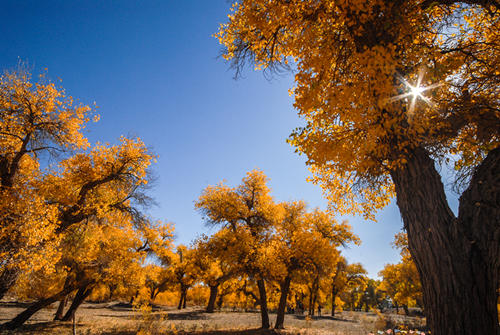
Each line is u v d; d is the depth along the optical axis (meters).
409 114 3.60
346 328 17.38
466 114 4.05
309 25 4.16
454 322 2.90
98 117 12.11
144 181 13.51
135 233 17.14
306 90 3.86
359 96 3.47
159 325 8.64
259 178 19.02
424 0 3.89
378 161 4.08
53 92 10.95
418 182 3.50
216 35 6.06
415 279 28.97
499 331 2.79
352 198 6.12
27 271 8.97
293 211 20.39
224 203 17.69
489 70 4.46
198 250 17.34
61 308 16.89
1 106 9.97
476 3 3.88
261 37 5.54
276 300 31.73
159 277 33.84
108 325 14.39
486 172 3.23
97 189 13.43
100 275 14.54
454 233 3.13
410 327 13.30
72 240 13.18
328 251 16.53
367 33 3.74
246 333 14.03
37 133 10.75
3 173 9.80
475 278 2.92
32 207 9.02
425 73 3.72
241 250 15.78
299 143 4.70
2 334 10.88
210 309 28.52
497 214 2.90
